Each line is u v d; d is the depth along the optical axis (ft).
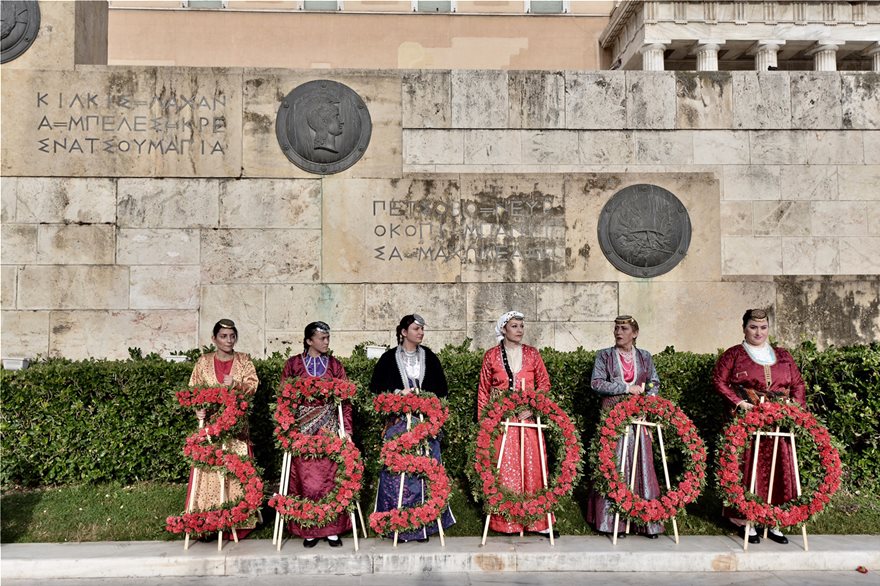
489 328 27.94
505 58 72.43
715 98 29.55
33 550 16.81
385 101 28.66
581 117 29.30
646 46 61.98
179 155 27.78
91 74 27.73
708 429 22.26
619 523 17.97
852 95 29.78
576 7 73.20
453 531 18.40
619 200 28.50
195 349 25.22
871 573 16.51
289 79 28.32
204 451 17.25
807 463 19.08
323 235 27.96
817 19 62.54
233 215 27.81
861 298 28.68
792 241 29.25
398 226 28.12
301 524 16.93
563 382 22.16
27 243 27.12
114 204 27.48
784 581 15.97
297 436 17.37
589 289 28.22
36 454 21.25
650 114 29.40
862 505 20.13
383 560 16.53
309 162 28.12
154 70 27.94
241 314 27.55
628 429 18.11
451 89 29.01
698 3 62.28
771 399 18.44
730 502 17.52
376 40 71.82
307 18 71.46
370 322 27.78
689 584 15.79
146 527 18.45
